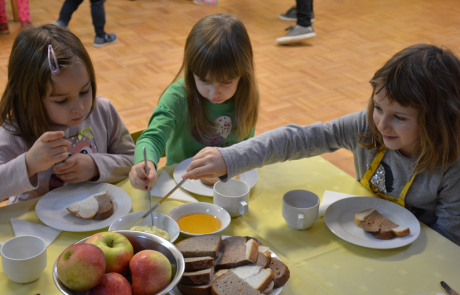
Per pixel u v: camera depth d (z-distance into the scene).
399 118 0.92
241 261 0.80
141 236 0.75
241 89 1.29
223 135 1.36
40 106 1.03
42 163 0.96
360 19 4.53
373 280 0.83
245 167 1.02
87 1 4.57
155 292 0.67
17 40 1.03
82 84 1.02
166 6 4.66
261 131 2.53
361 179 1.18
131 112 2.67
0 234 0.90
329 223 0.96
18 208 0.98
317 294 0.78
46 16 4.14
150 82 3.06
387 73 0.90
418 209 1.08
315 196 0.99
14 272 0.76
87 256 0.64
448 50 0.94
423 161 0.98
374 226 0.94
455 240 1.02
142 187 1.00
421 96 0.88
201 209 0.98
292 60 3.53
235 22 1.21
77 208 0.95
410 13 4.76
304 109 2.80
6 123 1.09
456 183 1.00
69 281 0.64
